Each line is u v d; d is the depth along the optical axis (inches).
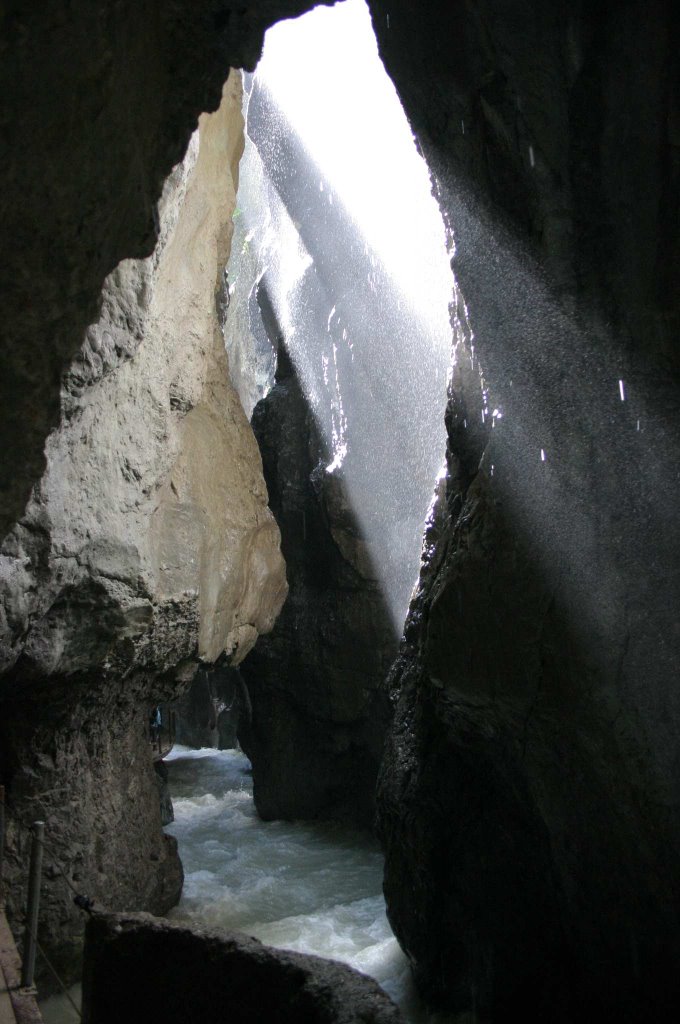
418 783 319.3
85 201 165.0
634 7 178.2
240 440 431.5
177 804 648.4
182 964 138.1
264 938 386.3
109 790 351.3
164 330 337.1
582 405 223.1
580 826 240.1
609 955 239.9
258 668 608.7
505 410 249.0
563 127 197.3
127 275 277.3
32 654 282.7
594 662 220.2
